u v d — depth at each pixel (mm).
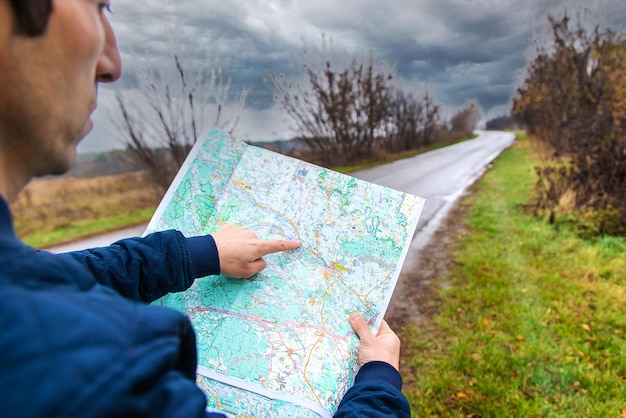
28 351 268
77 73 355
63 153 378
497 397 1589
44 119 343
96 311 309
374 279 855
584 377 1576
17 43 311
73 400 261
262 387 733
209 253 789
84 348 280
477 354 1713
